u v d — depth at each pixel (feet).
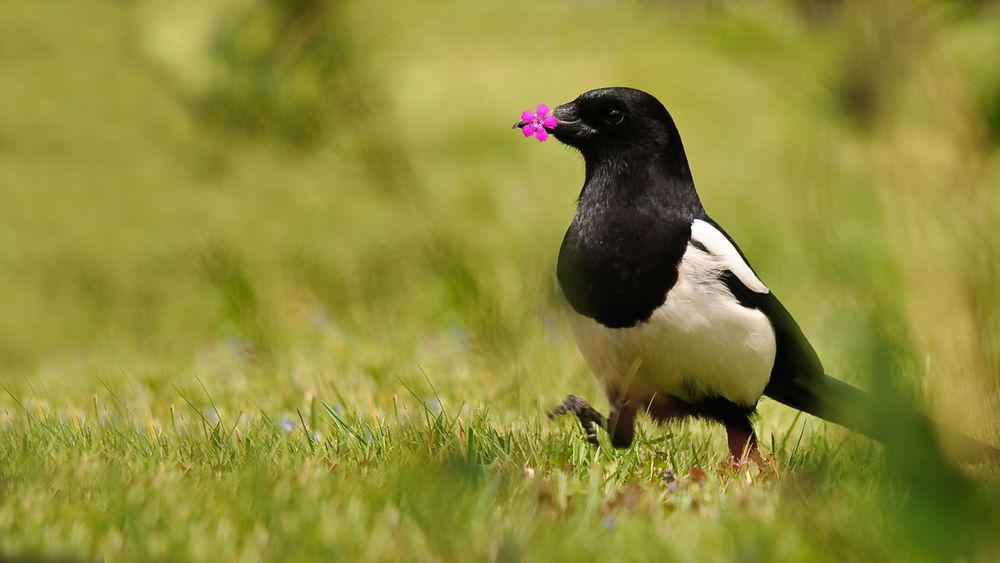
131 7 93.81
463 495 21.33
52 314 58.70
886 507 18.58
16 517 20.88
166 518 20.63
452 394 32.58
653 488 23.06
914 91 37.60
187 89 85.10
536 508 20.99
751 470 24.39
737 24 45.42
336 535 19.53
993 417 25.88
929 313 29.01
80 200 73.15
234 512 20.85
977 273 29.89
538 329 40.63
